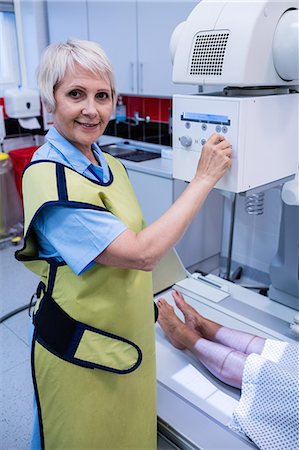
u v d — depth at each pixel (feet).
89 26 10.40
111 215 2.99
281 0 3.29
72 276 3.22
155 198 8.88
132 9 9.18
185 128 3.67
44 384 3.53
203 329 5.26
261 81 3.34
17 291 9.09
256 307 6.07
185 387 4.61
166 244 2.98
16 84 12.23
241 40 3.18
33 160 3.23
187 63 3.56
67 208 2.95
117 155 10.19
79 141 3.20
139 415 3.86
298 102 3.72
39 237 3.30
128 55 9.69
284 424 3.91
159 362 5.00
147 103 10.88
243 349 4.86
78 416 3.50
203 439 3.94
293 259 5.76
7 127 11.62
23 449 5.39
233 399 4.44
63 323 3.31
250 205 7.87
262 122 3.40
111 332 3.42
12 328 7.83
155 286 6.35
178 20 8.32
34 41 11.72
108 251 2.93
